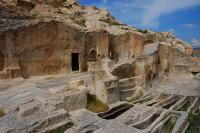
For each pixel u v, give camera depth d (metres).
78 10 41.09
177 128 10.70
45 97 11.44
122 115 11.52
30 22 19.70
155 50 19.77
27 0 28.72
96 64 21.86
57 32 21.52
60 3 38.81
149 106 13.21
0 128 8.73
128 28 36.75
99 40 25.84
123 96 15.47
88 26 31.11
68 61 22.75
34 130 8.77
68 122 9.67
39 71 20.42
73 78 20.17
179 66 23.38
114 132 8.79
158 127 10.35
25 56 19.30
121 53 28.33
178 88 18.22
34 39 19.77
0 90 14.99
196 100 15.30
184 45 40.34
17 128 8.71
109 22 38.81
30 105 10.37
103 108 12.58
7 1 26.39
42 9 30.12
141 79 17.83
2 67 18.08
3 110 10.83
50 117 9.34
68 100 11.02
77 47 23.56
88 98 12.83
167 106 15.02
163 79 20.83
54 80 19.25
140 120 11.22
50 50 21.12
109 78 13.99
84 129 9.30
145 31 37.91
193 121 12.12
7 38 17.98
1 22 19.14
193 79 21.98
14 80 17.84
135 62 18.66
